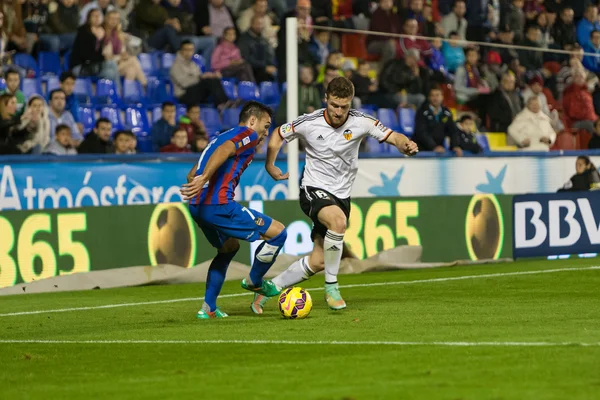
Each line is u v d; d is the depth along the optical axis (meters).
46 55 37.41
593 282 27.25
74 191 32.69
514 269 31.95
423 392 11.52
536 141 42.06
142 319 20.52
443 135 38.69
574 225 37.28
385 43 40.41
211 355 14.96
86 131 36.16
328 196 20.48
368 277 30.31
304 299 19.45
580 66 43.88
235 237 19.47
